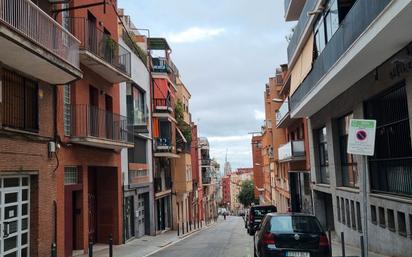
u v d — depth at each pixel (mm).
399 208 13477
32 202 15000
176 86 44562
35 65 14086
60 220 16656
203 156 78375
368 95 15852
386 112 15094
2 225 13211
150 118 33688
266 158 66188
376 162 16297
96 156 20656
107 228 23375
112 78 22281
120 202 23781
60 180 16828
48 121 16094
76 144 18391
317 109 23906
